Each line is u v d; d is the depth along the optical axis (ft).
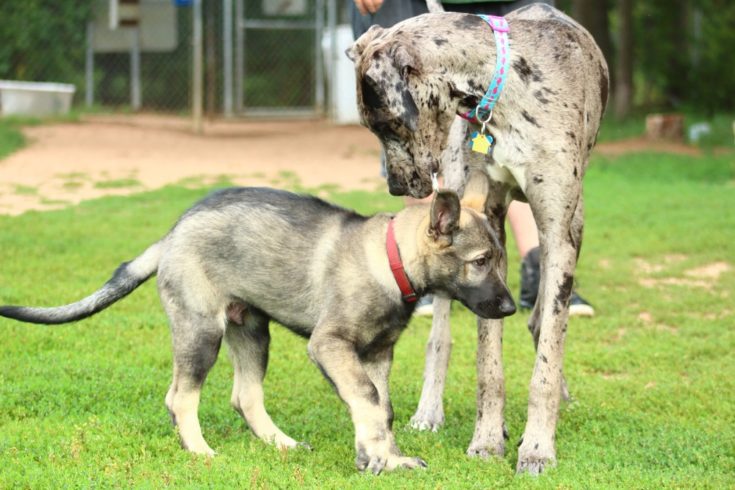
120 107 88.43
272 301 20.01
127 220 43.11
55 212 44.60
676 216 46.26
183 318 19.71
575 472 18.45
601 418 22.41
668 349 27.84
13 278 32.45
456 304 32.81
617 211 47.57
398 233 19.27
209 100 82.12
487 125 19.43
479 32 19.34
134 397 22.39
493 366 20.30
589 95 20.27
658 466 19.26
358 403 18.56
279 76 91.86
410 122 18.67
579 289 34.58
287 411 22.39
